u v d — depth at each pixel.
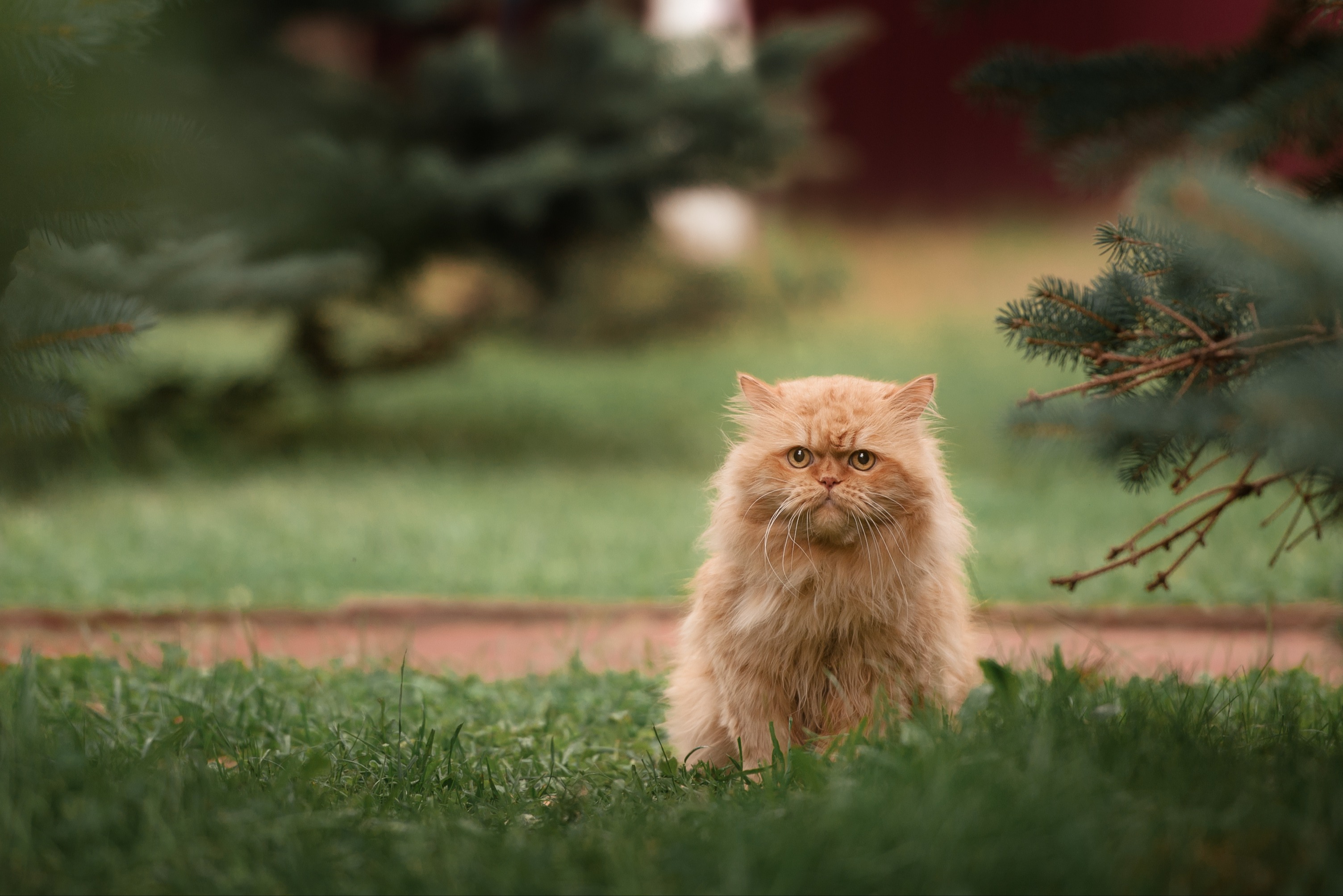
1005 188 30.70
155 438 13.59
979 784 3.71
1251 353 3.78
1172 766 3.98
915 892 3.23
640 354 21.94
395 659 7.31
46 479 11.69
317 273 11.89
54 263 8.39
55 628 7.97
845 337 22.78
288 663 6.95
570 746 5.55
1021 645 7.50
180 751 4.82
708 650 5.28
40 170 3.96
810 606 5.04
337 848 3.70
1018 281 25.91
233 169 12.48
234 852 3.55
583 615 8.45
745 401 5.50
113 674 6.30
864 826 3.50
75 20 3.64
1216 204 3.09
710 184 15.37
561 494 12.66
